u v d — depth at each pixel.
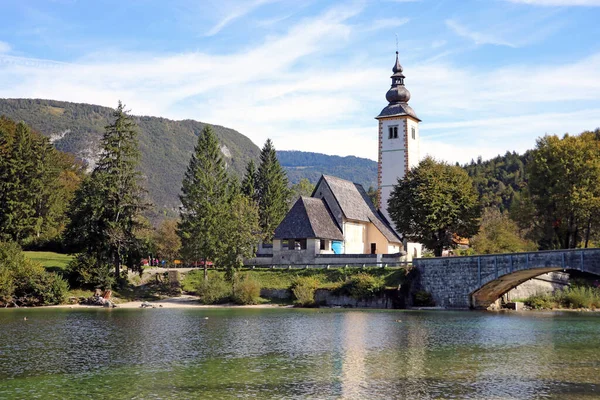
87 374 40.28
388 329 62.03
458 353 47.59
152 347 50.84
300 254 102.62
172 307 89.19
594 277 101.38
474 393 35.16
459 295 85.50
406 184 100.06
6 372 40.97
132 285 101.38
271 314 78.19
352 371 41.00
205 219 101.25
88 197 97.75
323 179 111.62
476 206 98.06
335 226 108.00
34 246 122.88
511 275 81.25
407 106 121.75
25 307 88.75
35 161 125.19
